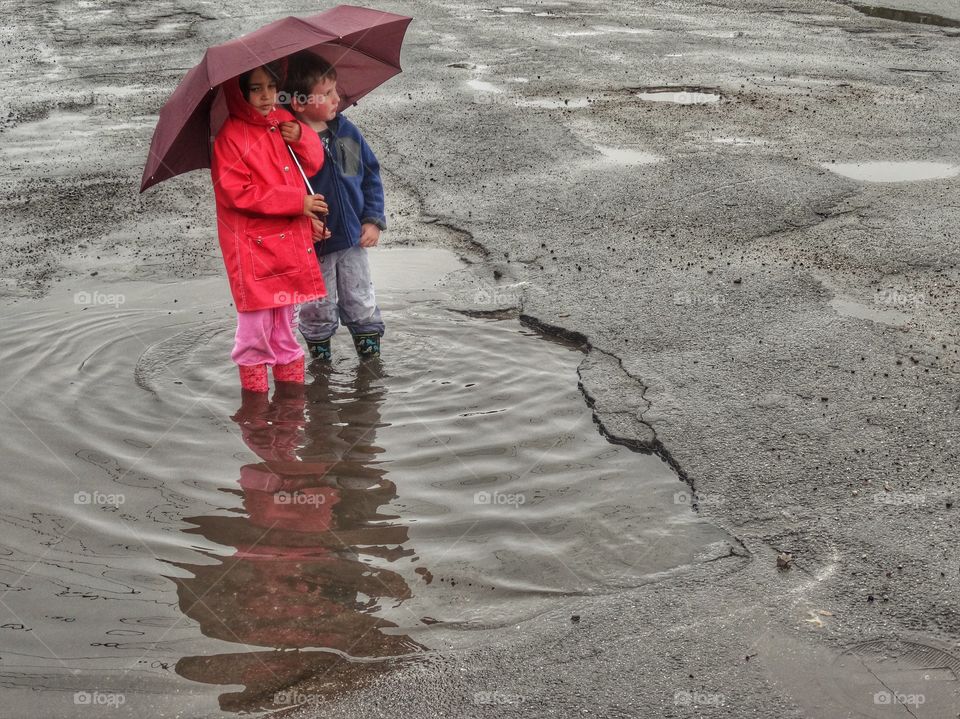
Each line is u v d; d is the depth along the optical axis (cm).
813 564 383
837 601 362
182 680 330
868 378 518
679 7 1653
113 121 1052
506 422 493
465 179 850
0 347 570
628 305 612
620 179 834
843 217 743
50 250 725
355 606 366
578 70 1206
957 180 815
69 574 384
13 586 377
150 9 1638
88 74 1241
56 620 359
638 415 490
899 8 1605
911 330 568
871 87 1114
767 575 377
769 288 629
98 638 350
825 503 419
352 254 538
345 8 512
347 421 496
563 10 1630
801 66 1213
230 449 471
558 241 718
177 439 479
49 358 557
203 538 406
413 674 332
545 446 471
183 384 530
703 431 474
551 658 339
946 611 356
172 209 812
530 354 561
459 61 1262
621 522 412
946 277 639
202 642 348
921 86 1116
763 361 539
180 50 1351
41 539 405
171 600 370
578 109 1041
